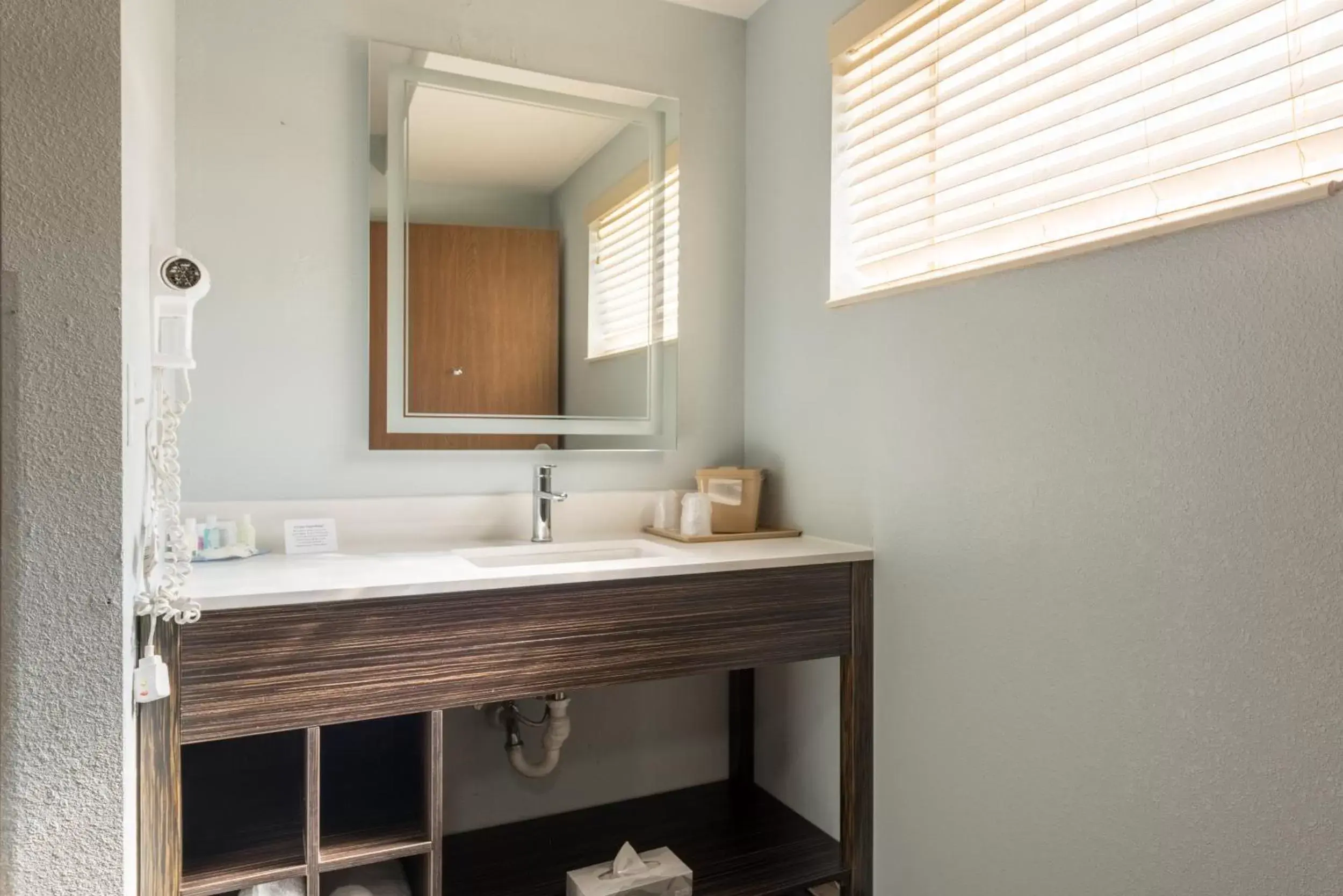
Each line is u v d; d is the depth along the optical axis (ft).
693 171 7.37
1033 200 4.91
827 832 6.57
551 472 6.60
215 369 5.75
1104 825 4.42
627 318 7.07
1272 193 3.68
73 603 3.16
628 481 7.13
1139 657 4.24
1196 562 3.96
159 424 4.39
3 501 3.08
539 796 6.84
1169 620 4.09
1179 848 4.05
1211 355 3.88
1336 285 3.41
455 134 6.44
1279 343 3.60
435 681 4.62
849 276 6.48
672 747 7.38
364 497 6.19
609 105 6.97
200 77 5.67
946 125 5.73
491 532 6.55
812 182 6.70
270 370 5.91
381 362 6.20
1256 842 3.72
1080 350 4.54
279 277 5.92
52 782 3.16
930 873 5.57
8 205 3.04
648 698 7.27
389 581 4.55
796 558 5.71
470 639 4.70
